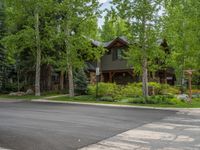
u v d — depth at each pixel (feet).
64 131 40.65
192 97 95.30
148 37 86.79
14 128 42.45
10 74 129.39
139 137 37.76
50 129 41.96
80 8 97.96
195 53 102.06
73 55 99.60
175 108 72.38
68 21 98.68
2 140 34.96
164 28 88.02
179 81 132.87
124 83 135.54
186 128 44.09
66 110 65.41
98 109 68.08
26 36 102.32
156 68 93.86
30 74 126.52
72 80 100.63
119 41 130.31
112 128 43.47
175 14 103.71
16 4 105.19
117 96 95.30
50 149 31.63
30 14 107.04
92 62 140.05
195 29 99.91
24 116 55.11
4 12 119.44
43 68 125.59
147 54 87.45
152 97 84.64
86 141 35.22
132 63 89.81
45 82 126.31
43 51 114.73
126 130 42.11
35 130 41.06
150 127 44.73
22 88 126.93
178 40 108.37
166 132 40.98
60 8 98.78
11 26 115.24
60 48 115.85
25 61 118.62
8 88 127.03
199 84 133.18
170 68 145.18
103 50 104.78
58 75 138.51
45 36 109.40
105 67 135.64
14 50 105.91
